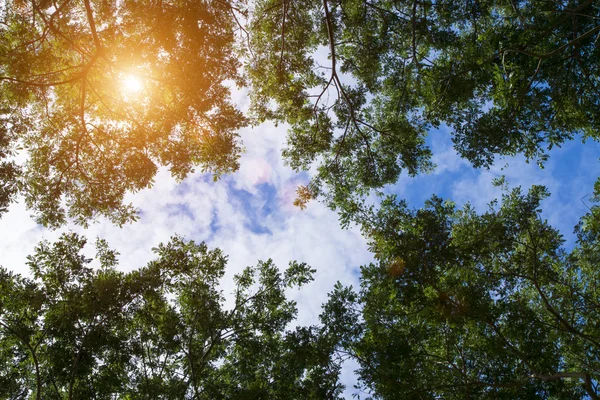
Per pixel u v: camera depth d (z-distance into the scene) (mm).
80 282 14336
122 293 14102
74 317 13680
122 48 11844
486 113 12680
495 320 12594
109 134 12766
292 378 14984
